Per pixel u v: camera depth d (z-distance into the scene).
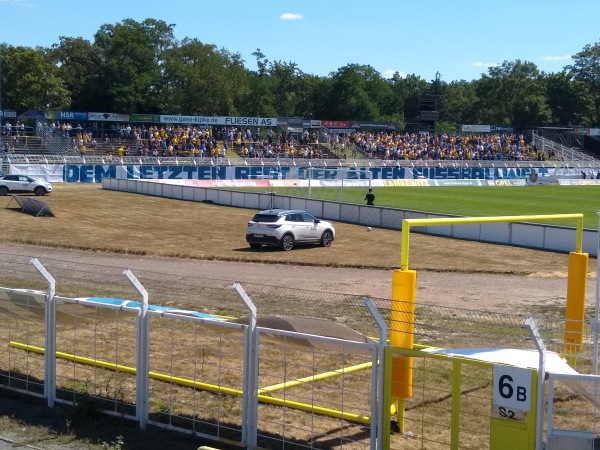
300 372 15.05
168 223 43.81
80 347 16.84
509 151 102.56
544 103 137.38
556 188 78.62
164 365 15.44
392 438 11.72
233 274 27.88
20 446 11.37
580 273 14.01
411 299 11.58
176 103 110.38
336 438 11.84
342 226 44.16
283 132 97.88
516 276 28.75
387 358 10.47
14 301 14.04
